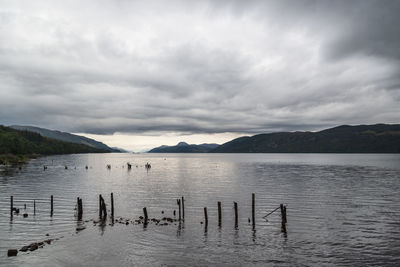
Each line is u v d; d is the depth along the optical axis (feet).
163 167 546.26
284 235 112.16
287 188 238.89
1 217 134.92
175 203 173.99
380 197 193.57
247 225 125.49
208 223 128.16
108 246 98.73
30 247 94.89
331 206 164.86
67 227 119.85
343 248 98.37
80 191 220.02
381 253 94.02
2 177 307.37
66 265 83.51
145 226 122.11
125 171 438.81
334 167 503.20
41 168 435.53
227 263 86.43
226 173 400.06
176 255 92.02
